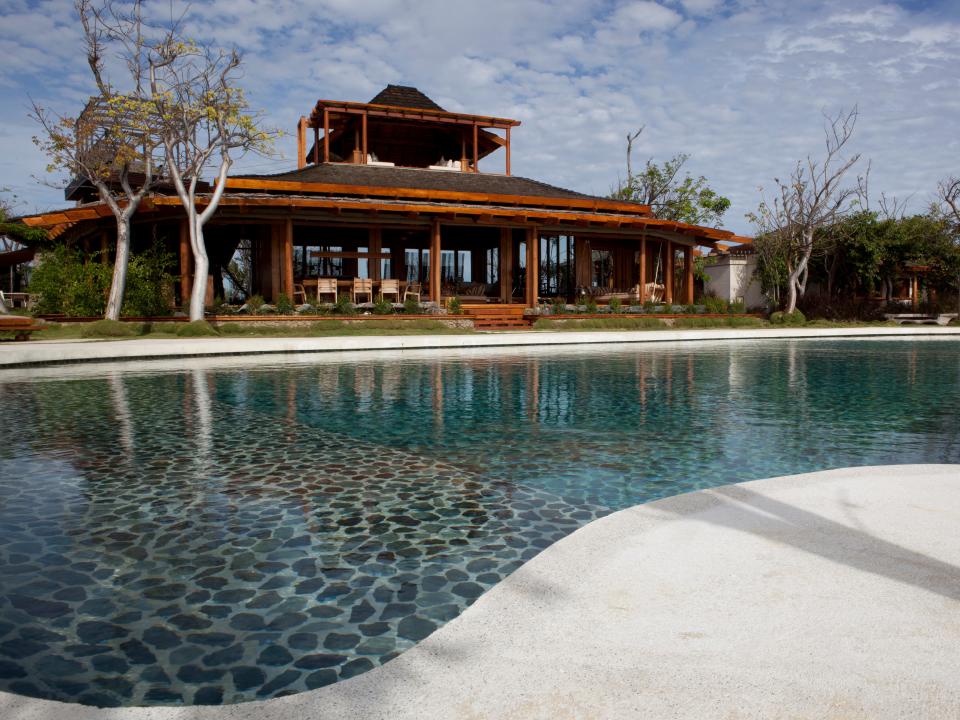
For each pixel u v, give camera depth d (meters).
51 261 20.30
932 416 6.37
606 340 17.03
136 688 1.78
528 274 22.61
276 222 20.48
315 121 25.48
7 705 1.54
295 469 4.31
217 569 2.63
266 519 3.28
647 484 3.93
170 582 2.50
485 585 2.47
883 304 32.16
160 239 20.86
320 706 1.51
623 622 1.88
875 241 30.08
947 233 31.67
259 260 21.86
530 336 16.45
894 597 2.03
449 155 28.31
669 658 1.68
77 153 17.69
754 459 4.58
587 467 4.36
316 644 2.02
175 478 4.07
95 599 2.35
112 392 7.99
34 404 7.05
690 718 1.43
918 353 14.47
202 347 12.80
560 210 24.25
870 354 14.13
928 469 3.67
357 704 1.51
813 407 6.93
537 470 4.28
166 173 19.56
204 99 17.69
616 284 26.06
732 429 5.71
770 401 7.36
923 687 1.55
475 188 24.08
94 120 17.72
